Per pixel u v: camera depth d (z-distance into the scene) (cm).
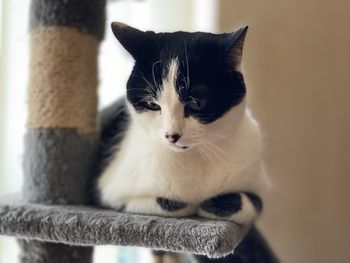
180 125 38
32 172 47
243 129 43
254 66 79
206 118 39
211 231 35
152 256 58
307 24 78
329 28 78
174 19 92
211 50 39
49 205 45
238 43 39
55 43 47
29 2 50
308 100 79
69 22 47
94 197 47
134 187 42
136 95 40
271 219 79
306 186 79
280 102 79
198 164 41
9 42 61
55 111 47
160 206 41
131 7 82
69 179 47
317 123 79
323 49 79
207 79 39
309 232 79
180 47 40
